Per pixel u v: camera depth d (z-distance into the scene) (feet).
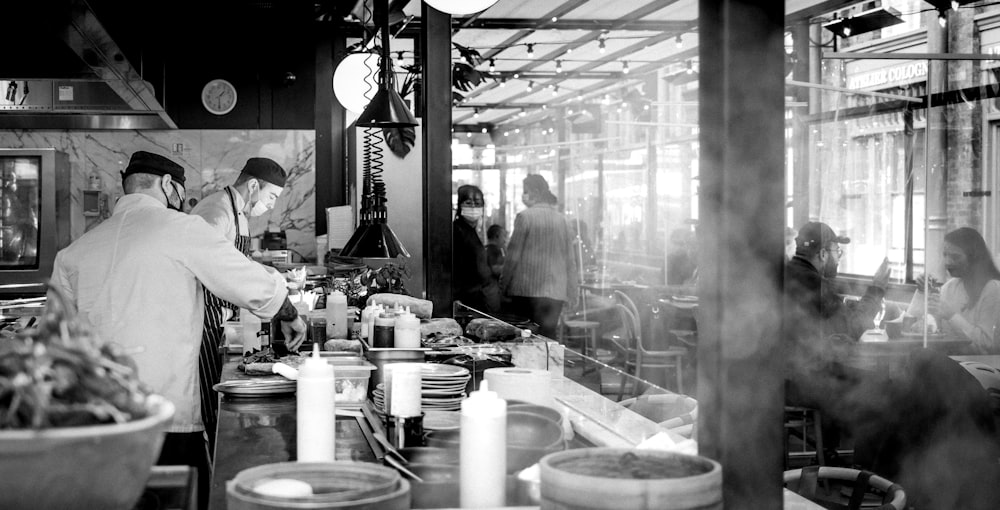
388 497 4.65
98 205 30.96
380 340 12.26
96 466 3.66
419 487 5.24
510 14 33.14
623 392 9.35
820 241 18.84
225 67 33.04
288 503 4.49
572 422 7.72
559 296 26.63
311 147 33.32
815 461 18.02
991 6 23.98
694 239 33.81
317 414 6.33
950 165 24.88
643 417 7.91
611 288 33.32
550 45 39.45
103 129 31.50
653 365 25.38
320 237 30.04
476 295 27.32
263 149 33.19
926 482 13.08
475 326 13.15
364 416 8.11
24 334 3.95
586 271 41.52
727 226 5.16
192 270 10.96
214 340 12.19
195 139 32.83
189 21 30.83
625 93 50.90
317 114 32.81
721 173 5.18
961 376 12.85
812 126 30.50
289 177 33.24
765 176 5.15
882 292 22.24
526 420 6.50
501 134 76.38
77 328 4.03
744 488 5.18
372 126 15.23
